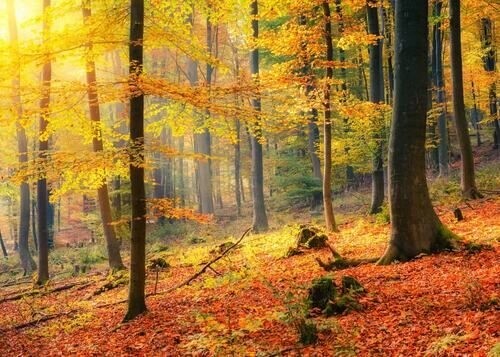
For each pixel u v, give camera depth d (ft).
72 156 30.83
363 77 109.29
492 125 123.24
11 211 136.77
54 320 39.75
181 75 142.82
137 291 33.55
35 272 78.59
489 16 77.25
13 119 30.78
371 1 59.88
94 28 32.32
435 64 106.22
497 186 66.80
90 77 51.72
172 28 35.73
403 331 21.18
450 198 61.57
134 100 31.68
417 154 35.14
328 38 52.90
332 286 26.71
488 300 22.21
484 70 91.91
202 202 121.49
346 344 20.25
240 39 121.60
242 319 23.26
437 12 93.71
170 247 82.89
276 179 97.60
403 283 28.99
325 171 56.08
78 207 135.95
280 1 51.11
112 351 27.17
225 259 50.39
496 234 37.99
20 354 30.86
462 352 17.43
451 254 33.76
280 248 50.83
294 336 22.95
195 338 25.95
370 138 63.98
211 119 38.45
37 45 30.09
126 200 87.66
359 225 54.90
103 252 86.33
